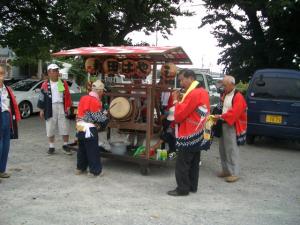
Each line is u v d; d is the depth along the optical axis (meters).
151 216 4.92
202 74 13.33
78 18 12.57
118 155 7.02
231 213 5.13
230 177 6.66
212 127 6.63
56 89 8.13
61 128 8.21
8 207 5.12
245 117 6.64
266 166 7.89
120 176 6.76
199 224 4.72
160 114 7.41
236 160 6.68
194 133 5.61
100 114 6.53
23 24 16.14
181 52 7.10
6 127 6.29
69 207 5.17
